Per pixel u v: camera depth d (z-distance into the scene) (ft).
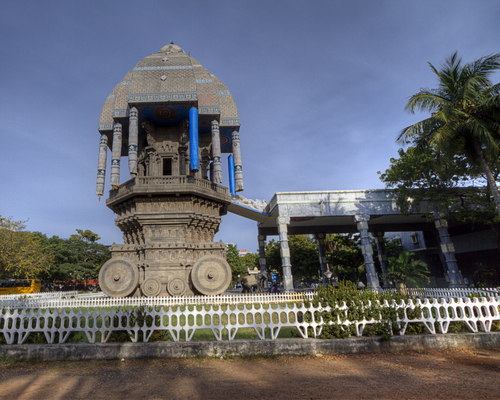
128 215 80.33
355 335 26.73
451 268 91.91
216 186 88.33
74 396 17.63
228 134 103.35
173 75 82.43
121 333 26.30
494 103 52.44
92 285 232.94
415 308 28.07
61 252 180.14
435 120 58.75
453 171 75.05
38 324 26.21
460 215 81.87
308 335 27.04
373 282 94.68
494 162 60.03
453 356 24.12
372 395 16.93
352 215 101.45
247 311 26.81
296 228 131.44
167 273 72.74
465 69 57.31
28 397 17.65
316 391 17.66
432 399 16.26
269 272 183.42
